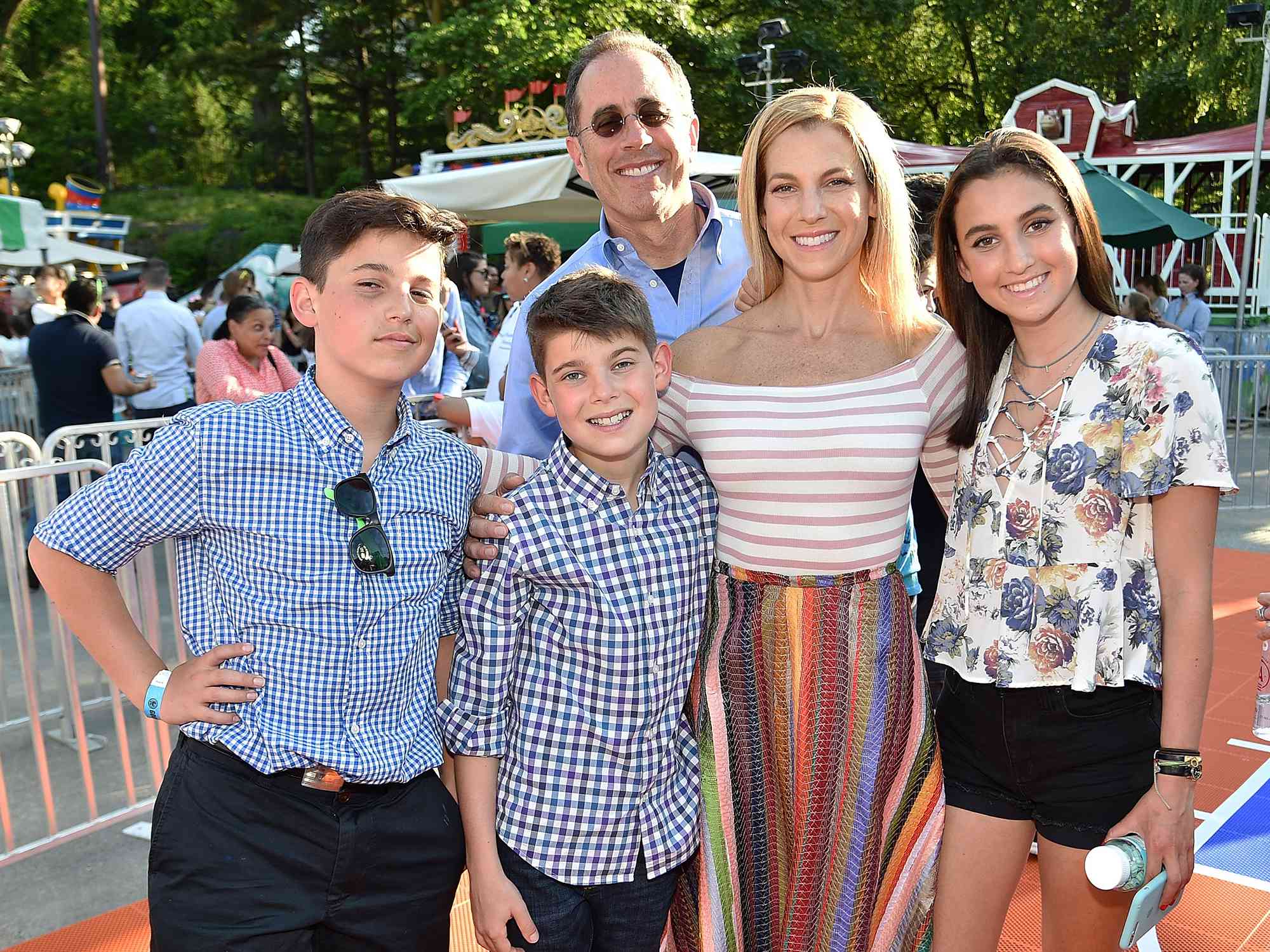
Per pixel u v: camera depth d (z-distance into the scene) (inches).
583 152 104.7
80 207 805.9
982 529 84.0
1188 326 466.9
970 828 85.5
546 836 80.4
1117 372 78.2
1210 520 76.5
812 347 89.0
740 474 84.1
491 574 80.1
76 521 73.9
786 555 84.0
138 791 157.9
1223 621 232.4
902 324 88.7
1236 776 160.1
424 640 78.1
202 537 76.4
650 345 82.0
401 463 79.3
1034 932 121.3
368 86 1338.6
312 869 73.1
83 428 193.3
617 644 80.3
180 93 1466.5
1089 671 77.6
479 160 404.5
